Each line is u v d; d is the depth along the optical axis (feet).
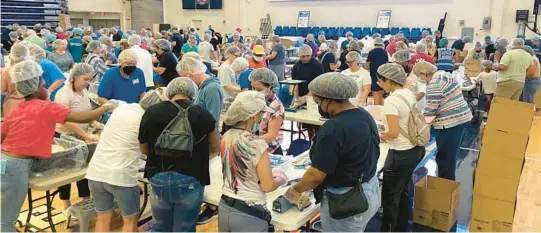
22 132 8.07
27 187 8.32
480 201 10.43
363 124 6.86
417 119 9.21
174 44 34.73
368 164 6.97
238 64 15.80
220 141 7.64
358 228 7.11
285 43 39.45
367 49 31.99
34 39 23.72
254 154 6.57
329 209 6.93
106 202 8.45
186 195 7.11
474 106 24.12
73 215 9.84
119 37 37.68
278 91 15.46
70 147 9.44
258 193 6.77
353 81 7.01
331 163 6.59
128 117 8.11
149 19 59.52
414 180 14.03
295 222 6.93
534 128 21.47
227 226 6.78
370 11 46.16
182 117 7.05
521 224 11.41
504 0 38.99
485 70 23.44
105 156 8.10
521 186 14.16
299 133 16.69
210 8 55.11
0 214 8.05
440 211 11.03
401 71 9.34
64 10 49.88
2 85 11.25
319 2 48.70
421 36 38.86
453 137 12.26
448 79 12.13
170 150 6.93
